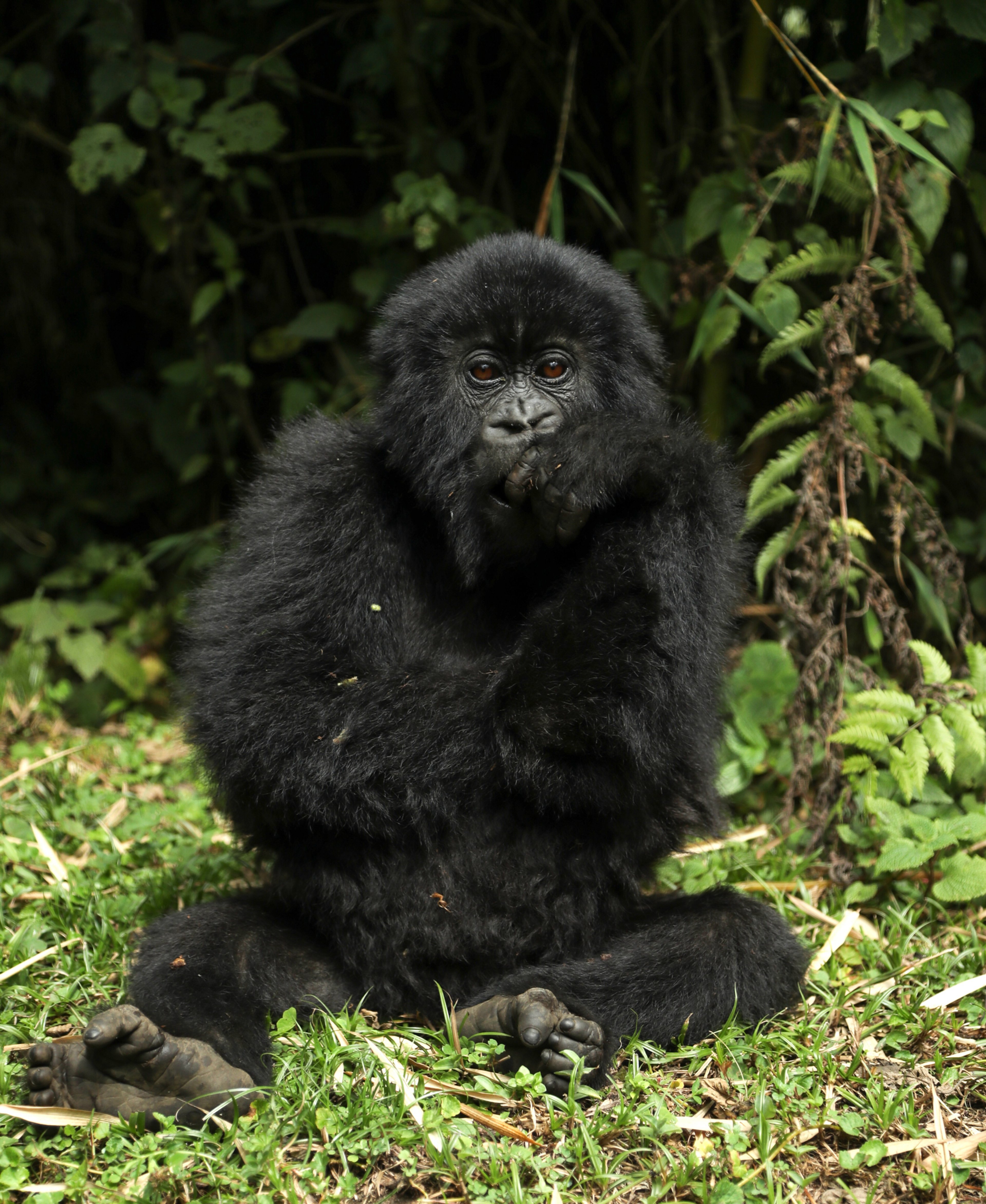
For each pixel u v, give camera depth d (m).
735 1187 3.41
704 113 7.62
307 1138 3.69
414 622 4.83
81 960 4.82
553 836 4.40
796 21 7.29
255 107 8.06
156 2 9.00
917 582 6.43
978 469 7.88
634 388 4.80
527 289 4.62
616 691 4.17
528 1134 3.70
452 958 4.37
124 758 7.57
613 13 8.15
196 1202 3.38
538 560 4.74
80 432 11.14
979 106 7.32
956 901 5.35
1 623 9.94
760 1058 4.04
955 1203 3.47
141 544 10.88
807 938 5.15
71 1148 3.63
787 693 6.81
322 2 8.77
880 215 6.02
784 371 7.71
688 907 4.55
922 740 5.57
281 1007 4.28
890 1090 4.00
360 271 8.59
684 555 4.32
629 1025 4.16
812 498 5.98
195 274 9.10
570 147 8.66
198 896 5.37
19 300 10.50
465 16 8.41
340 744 4.31
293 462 4.97
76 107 10.04
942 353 7.46
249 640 4.51
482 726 4.34
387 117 9.07
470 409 4.69
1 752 7.75
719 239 7.14
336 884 4.43
